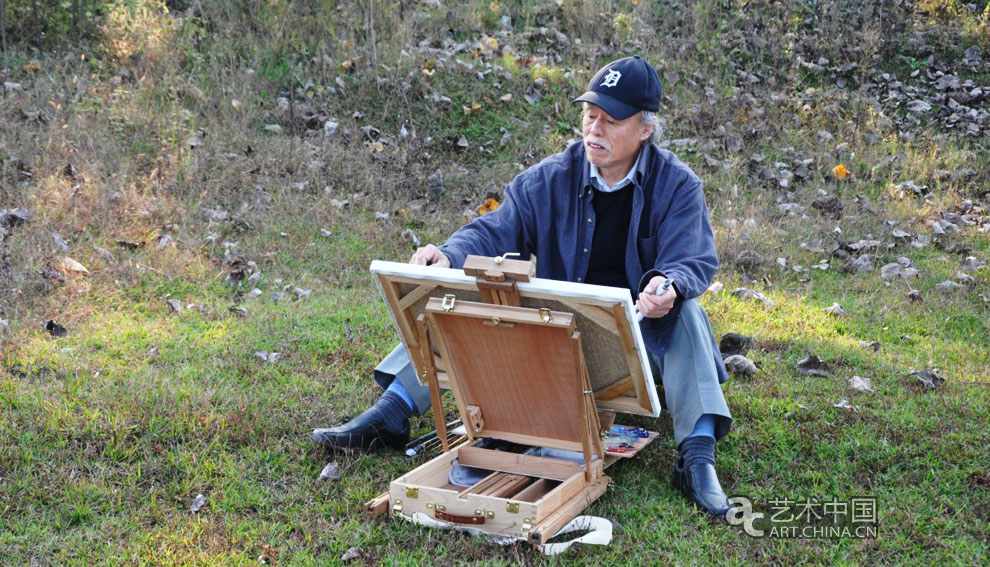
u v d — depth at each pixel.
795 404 4.02
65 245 5.46
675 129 7.90
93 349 4.45
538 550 2.87
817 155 7.67
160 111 7.20
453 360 3.13
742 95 8.40
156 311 4.98
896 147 7.93
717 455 3.59
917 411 3.96
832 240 6.39
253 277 5.47
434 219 6.51
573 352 2.82
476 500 2.94
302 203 6.53
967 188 7.30
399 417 3.55
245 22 8.31
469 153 7.45
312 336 4.72
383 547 2.94
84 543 2.95
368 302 5.28
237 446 3.61
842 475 3.42
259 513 3.14
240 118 7.32
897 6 9.71
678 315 3.28
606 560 2.88
